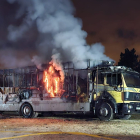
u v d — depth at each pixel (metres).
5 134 8.62
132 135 8.35
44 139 7.68
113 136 8.16
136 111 12.44
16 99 14.87
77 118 13.57
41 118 13.84
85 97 12.85
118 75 12.21
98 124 10.98
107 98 12.34
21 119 13.31
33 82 14.44
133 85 12.41
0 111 15.98
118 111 12.14
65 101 13.30
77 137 7.98
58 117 14.28
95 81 12.85
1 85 15.49
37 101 14.07
